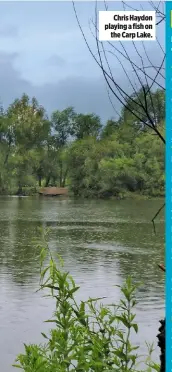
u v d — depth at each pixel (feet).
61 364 9.04
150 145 253.65
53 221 138.51
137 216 152.87
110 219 143.84
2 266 69.97
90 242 97.09
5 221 138.72
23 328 40.09
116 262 74.33
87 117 333.42
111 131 286.46
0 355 33.99
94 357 9.11
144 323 39.81
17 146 299.17
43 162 313.32
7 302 48.49
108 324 9.68
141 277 62.75
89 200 245.86
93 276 62.59
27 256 79.25
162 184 251.80
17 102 321.11
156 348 31.22
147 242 97.30
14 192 290.97
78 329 9.40
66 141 331.98
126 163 254.47
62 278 9.62
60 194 284.41
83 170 268.21
